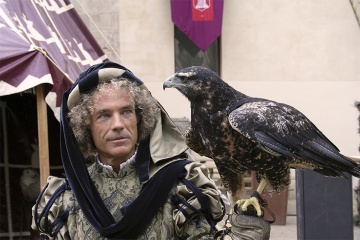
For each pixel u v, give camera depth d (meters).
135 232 2.30
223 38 12.98
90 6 12.94
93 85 2.42
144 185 2.36
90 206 2.35
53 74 6.16
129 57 13.05
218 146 2.60
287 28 12.98
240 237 2.34
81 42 8.68
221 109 2.60
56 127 7.52
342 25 12.95
